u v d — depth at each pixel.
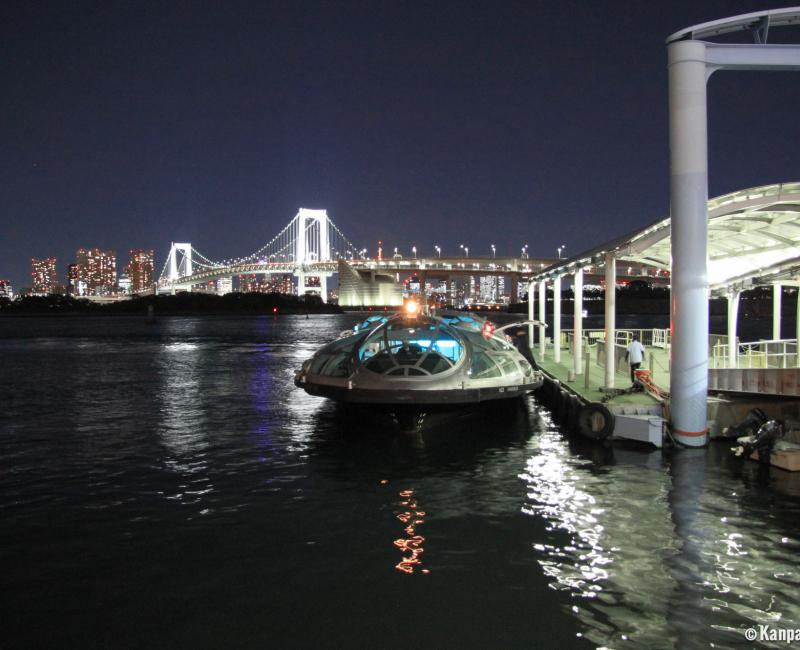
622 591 6.53
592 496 9.48
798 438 11.15
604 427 12.66
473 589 6.64
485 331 17.41
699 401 11.89
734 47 11.30
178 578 6.98
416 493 9.95
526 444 13.41
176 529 8.45
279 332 81.12
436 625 5.99
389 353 14.52
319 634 5.88
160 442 13.97
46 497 9.85
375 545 7.83
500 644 5.67
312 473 11.24
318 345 54.22
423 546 7.78
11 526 8.57
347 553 7.60
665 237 13.02
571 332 31.09
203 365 34.50
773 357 16.30
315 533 8.27
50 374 29.59
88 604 6.43
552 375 19.83
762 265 16.56
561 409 16.27
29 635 5.90
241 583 6.85
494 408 15.76
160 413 18.00
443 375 14.08
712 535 7.88
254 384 25.34
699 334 11.76
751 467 10.70
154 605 6.40
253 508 9.29
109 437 14.53
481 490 10.05
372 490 10.15
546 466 11.45
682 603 6.27
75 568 7.24
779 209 11.82
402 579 6.90
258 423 16.31
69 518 8.88
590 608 6.22
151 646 5.71
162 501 9.64
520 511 8.97
